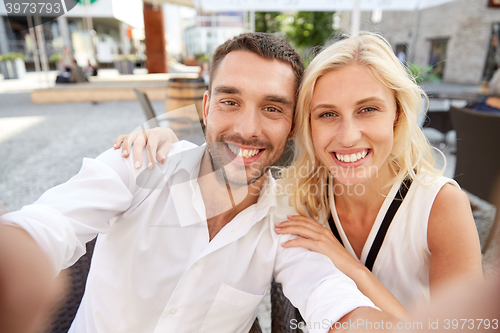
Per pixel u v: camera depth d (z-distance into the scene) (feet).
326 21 14.82
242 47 1.38
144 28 21.35
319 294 1.30
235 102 1.42
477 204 4.38
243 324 1.57
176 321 1.40
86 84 17.61
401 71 1.54
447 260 1.51
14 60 25.13
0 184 5.26
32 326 0.62
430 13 26.50
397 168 1.73
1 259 0.70
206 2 7.07
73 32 32.14
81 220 1.32
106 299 1.43
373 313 1.14
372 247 1.70
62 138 8.23
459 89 17.38
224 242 1.45
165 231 1.46
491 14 21.43
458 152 3.99
